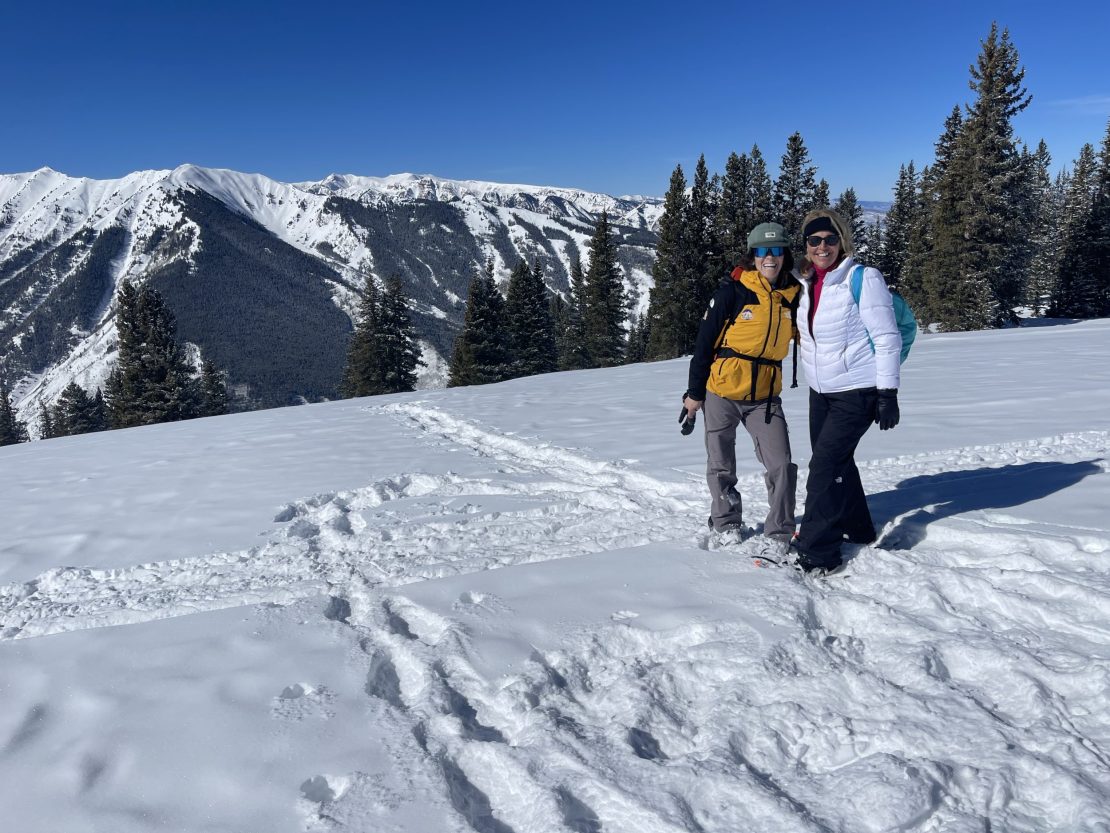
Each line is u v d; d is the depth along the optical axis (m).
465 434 9.10
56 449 11.11
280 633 3.13
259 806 1.99
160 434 11.89
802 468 5.35
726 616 2.79
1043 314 47.88
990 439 5.89
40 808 2.07
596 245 44.09
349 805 1.94
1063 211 39.31
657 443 7.16
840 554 3.29
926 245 39.12
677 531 4.05
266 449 8.84
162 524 5.45
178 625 3.32
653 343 41.44
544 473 6.30
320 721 2.39
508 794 2.00
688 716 2.29
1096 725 1.95
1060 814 1.67
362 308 43.50
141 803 2.06
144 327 40.28
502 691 2.45
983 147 30.83
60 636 3.33
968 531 3.48
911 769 1.81
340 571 4.00
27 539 5.36
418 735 2.28
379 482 6.27
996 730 1.96
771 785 1.89
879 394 3.09
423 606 3.28
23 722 2.57
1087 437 5.68
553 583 3.37
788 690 2.29
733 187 39.53
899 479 4.82
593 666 2.65
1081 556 3.09
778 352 3.49
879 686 2.22
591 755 2.04
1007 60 30.14
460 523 4.82
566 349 49.31
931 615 2.74
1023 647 2.40
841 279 3.18
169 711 2.55
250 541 4.79
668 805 1.80
